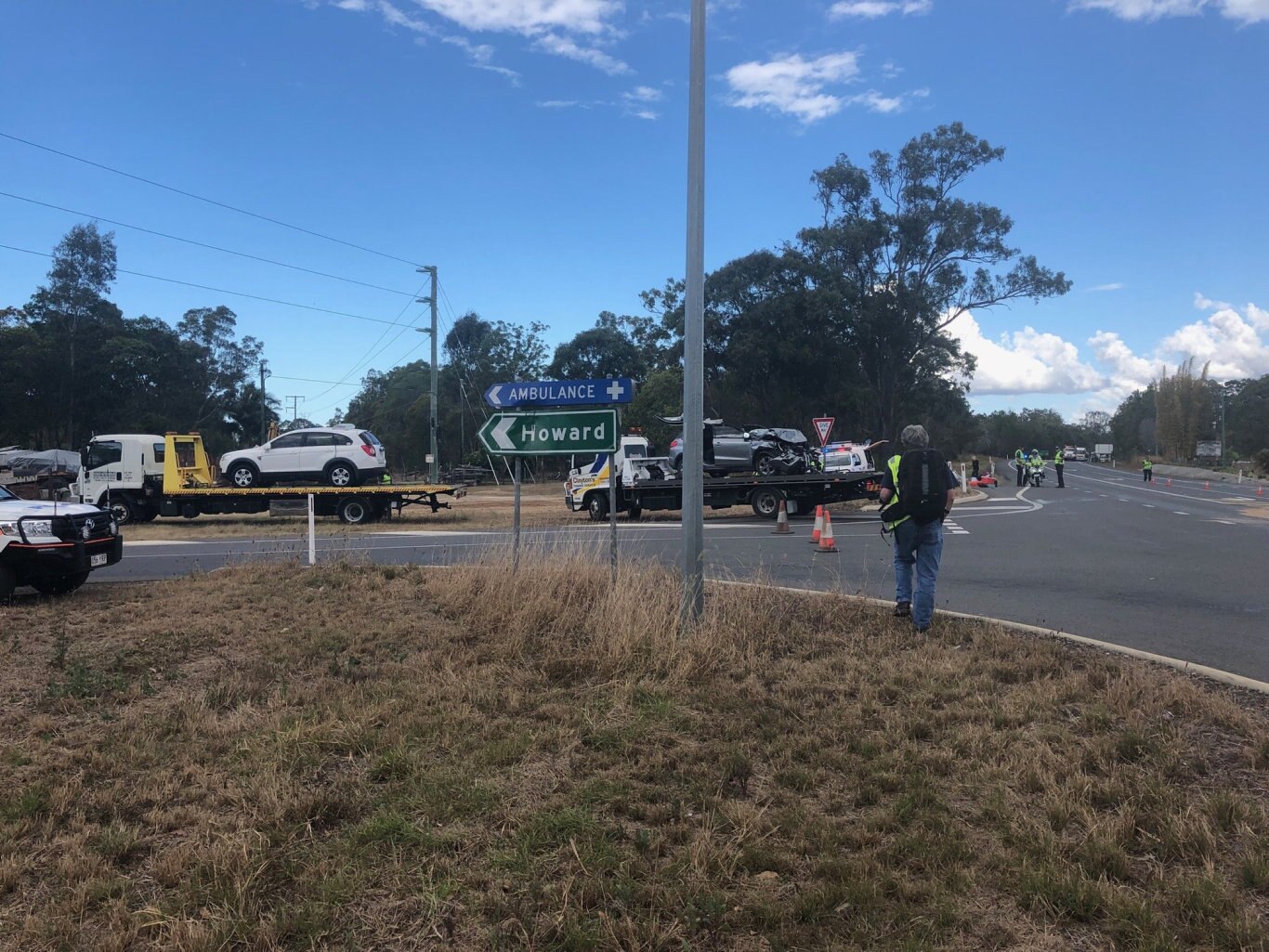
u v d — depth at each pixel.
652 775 4.04
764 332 43.81
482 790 3.83
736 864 3.21
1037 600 9.14
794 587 10.16
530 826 3.48
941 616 7.57
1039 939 2.79
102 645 6.76
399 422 72.88
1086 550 13.73
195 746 4.43
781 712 4.91
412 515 25.34
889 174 45.78
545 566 8.04
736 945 2.79
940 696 5.21
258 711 4.98
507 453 8.14
